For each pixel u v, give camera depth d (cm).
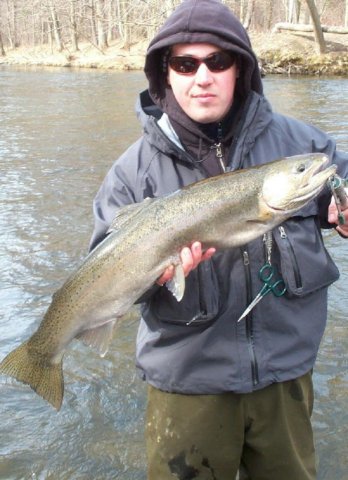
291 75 1241
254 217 118
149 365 130
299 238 125
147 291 125
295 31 1421
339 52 1284
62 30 2512
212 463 129
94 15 1759
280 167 116
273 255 125
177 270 118
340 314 248
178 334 126
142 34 2191
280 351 125
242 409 127
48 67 1984
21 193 434
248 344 124
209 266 122
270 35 1394
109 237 125
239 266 123
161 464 132
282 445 130
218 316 124
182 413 128
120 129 688
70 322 129
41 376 133
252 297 123
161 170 129
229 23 123
